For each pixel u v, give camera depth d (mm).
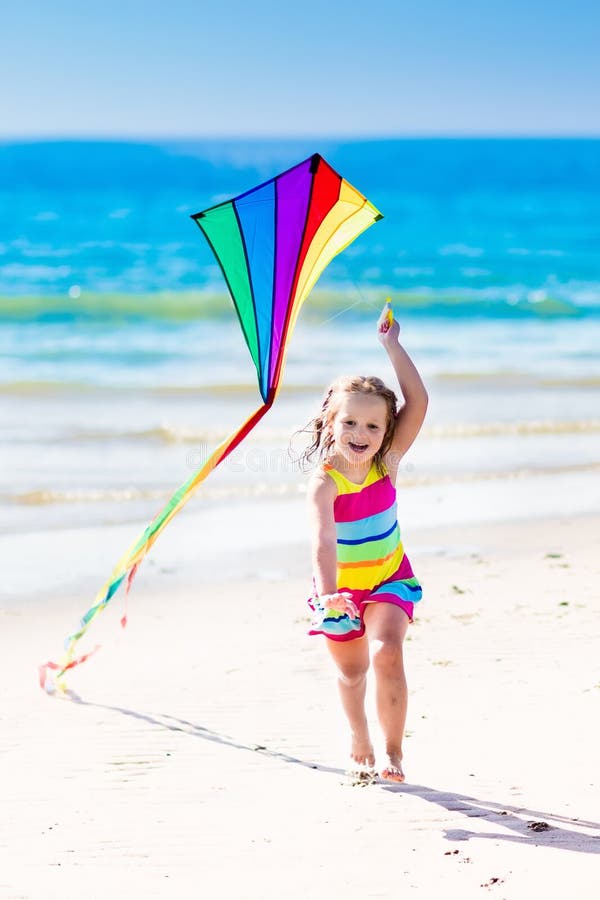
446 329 24641
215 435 14219
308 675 6414
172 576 8758
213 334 23531
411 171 97750
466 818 4402
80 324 24547
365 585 4711
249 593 8273
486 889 3793
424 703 5734
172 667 6590
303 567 9055
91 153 109688
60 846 4305
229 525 10477
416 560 9008
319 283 32156
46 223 46344
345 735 5469
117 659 6773
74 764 5156
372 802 4605
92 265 33844
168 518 5070
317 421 4789
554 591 8008
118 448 13508
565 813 4402
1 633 7367
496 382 18141
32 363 19766
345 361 19984
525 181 87000
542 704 5664
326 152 122562
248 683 6277
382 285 32312
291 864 4074
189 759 5195
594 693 5797
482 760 4977
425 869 3977
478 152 122000
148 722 5695
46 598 8195
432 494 11594
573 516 10680
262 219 4336
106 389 17281
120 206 56750
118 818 4559
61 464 12648
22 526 10273
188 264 34156
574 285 32656
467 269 36094
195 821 4504
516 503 11211
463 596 7895
